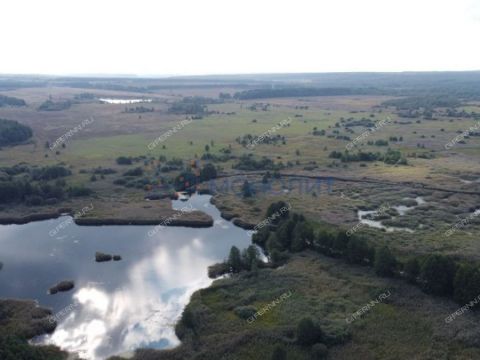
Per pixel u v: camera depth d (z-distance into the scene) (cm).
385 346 6456
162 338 7125
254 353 6400
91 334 7288
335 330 6756
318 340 6562
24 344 6481
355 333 6762
